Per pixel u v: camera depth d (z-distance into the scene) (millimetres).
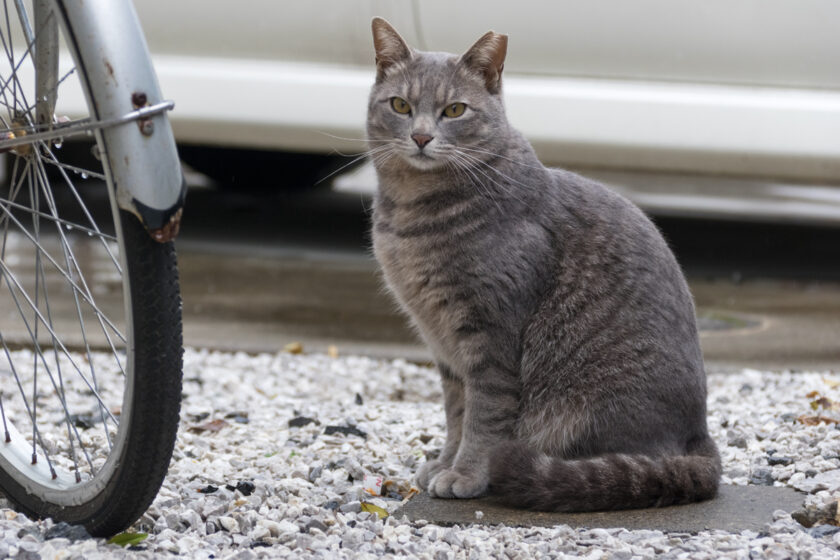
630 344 4531
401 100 4980
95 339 7535
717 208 14070
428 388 6934
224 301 9242
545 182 4793
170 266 3170
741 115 9023
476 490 4398
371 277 10336
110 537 3471
